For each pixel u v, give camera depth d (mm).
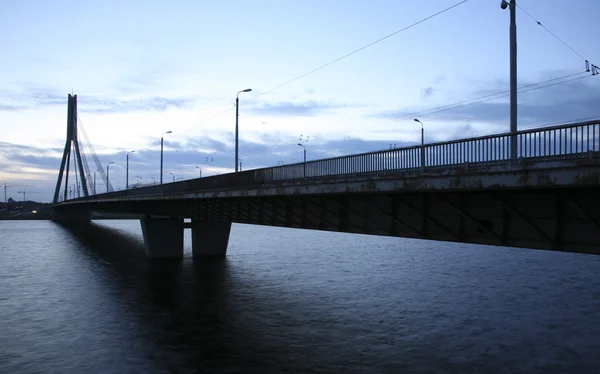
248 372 20734
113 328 27781
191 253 63312
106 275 46656
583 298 32969
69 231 114688
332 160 23594
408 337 24984
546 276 41938
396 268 48031
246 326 27766
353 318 28938
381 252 61969
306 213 26453
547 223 14445
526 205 14945
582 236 13648
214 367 21391
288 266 50594
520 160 13672
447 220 17922
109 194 75875
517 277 41625
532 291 35500
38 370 21250
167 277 44938
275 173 28109
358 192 19562
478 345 23484
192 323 28672
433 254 59125
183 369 21203
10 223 161625
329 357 22312
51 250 71125
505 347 23125
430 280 40875
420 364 21188
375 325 27312
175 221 59125
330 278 42812
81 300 35438
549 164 12727
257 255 60250
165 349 23922
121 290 39031
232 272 47219
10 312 31734
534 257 54500
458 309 30453
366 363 21438
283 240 81562
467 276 42562
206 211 43500
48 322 29188
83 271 49531
